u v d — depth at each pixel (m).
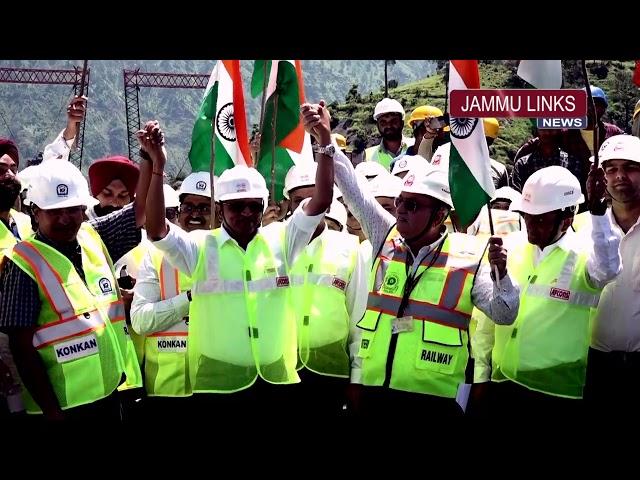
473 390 8.60
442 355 8.08
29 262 7.87
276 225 8.53
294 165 10.11
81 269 8.10
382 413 8.17
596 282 8.22
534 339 8.38
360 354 8.27
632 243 8.54
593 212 8.04
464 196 8.33
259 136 10.13
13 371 8.15
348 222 10.23
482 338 8.66
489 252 7.86
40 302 7.89
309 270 9.13
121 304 8.27
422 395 8.10
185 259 8.20
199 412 8.24
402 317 8.16
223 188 8.27
